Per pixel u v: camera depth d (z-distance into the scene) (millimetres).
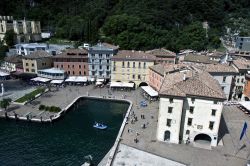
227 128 73625
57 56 119812
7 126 79000
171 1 199250
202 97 60844
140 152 60125
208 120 62438
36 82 116812
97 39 171750
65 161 60781
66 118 85188
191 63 111375
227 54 128500
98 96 101625
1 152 64250
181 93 60812
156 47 161750
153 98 97938
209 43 183375
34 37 187500
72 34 185000
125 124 75125
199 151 61125
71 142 69750
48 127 78750
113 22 171000
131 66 111062
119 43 155500
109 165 54031
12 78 124938
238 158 58594
